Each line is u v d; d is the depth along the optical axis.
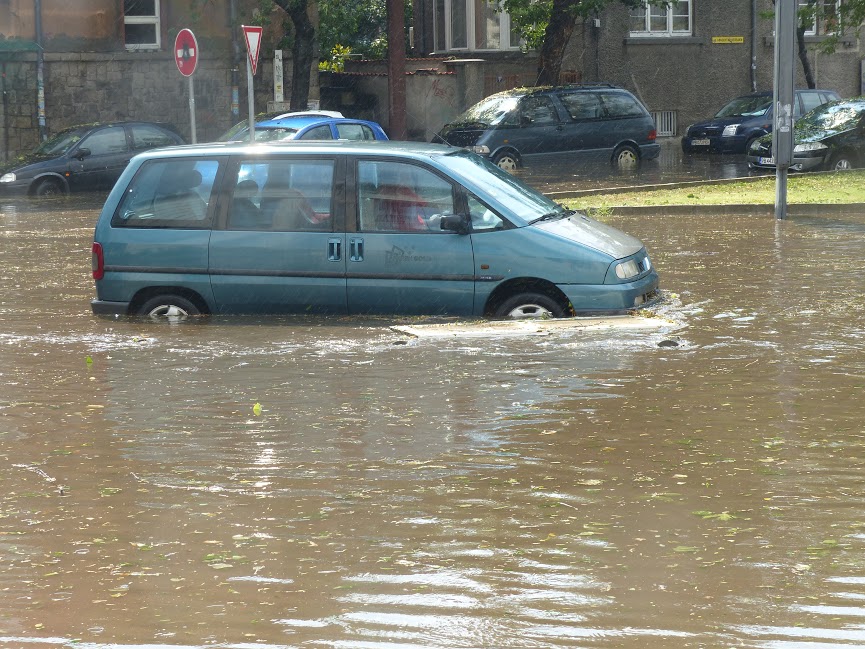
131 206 13.64
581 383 9.74
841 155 33.22
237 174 13.46
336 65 51.09
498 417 8.72
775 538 6.23
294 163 13.35
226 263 13.36
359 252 13.12
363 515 6.68
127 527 6.58
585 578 5.74
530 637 5.11
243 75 41.31
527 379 9.92
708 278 15.23
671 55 50.12
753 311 12.88
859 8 40.78
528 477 7.32
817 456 7.63
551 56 43.94
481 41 49.69
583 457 7.70
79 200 30.14
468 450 7.90
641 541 6.21
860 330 11.77
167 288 13.55
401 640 5.11
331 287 13.19
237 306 13.44
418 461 7.68
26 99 38.78
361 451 7.92
